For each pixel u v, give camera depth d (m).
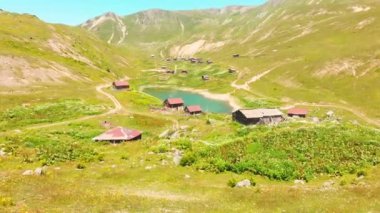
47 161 56.94
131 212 29.83
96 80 191.38
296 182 48.44
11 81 148.75
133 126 115.62
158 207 31.89
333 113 136.00
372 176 46.03
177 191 40.94
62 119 117.19
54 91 149.00
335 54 199.25
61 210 28.34
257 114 116.44
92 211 29.06
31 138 76.81
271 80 195.75
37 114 118.50
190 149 59.91
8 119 111.62
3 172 45.16
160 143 66.38
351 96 152.50
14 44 194.25
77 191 35.12
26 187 34.84
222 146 58.25
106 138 87.31
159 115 132.75
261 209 32.84
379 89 150.88
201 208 32.44
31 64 168.50
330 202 34.06
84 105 133.50
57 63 187.38
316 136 61.91
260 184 46.38
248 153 56.19
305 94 164.88
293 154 55.75
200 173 50.72
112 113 128.25
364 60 178.75
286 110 144.00
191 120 123.94
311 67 190.38
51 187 35.91
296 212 31.44
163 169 51.09
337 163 53.78
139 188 42.12
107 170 51.06
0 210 26.44
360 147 58.31
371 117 130.50
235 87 197.50
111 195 34.66
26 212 26.28
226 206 33.59
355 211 30.83
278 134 62.44
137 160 56.16
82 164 53.47
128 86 179.62
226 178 48.75
